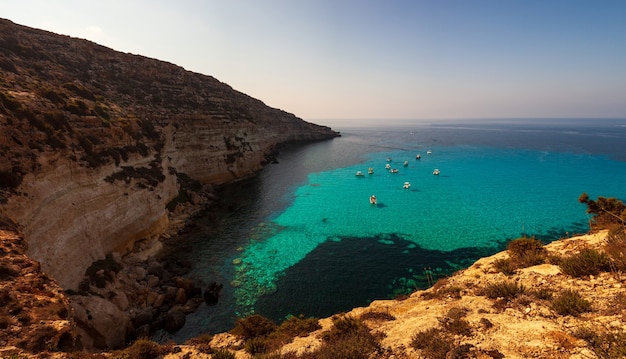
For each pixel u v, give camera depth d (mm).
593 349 7953
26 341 11656
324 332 13383
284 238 44094
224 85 109438
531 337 9344
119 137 39031
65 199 26203
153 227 39781
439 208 56375
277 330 15711
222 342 15086
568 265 13430
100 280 26469
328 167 100750
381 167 99875
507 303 12133
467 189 69438
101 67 62094
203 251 39719
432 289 17016
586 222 47938
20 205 20766
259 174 87562
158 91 69625
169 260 36500
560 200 59219
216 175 73188
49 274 22172
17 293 13516
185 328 25797
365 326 12797
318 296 30266
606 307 10047
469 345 9523
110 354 13000
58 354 11703
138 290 28453
